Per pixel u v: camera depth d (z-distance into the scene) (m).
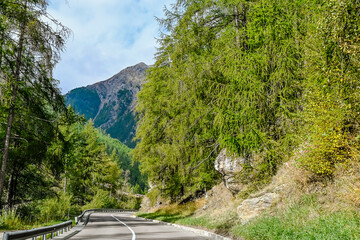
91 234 14.37
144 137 22.92
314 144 8.08
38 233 10.02
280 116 11.77
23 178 24.16
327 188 8.61
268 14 11.75
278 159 11.74
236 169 14.51
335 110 7.44
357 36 6.63
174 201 30.69
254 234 9.18
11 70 14.70
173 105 17.38
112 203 73.12
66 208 27.19
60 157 19.22
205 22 15.02
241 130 12.32
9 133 15.18
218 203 18.44
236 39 13.55
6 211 18.73
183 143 17.22
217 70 13.81
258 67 12.03
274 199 10.87
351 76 7.32
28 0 13.62
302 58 10.34
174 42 15.52
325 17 7.65
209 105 14.55
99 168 57.47
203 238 12.27
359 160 7.53
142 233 14.77
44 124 17.73
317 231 6.85
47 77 15.73
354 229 6.04
